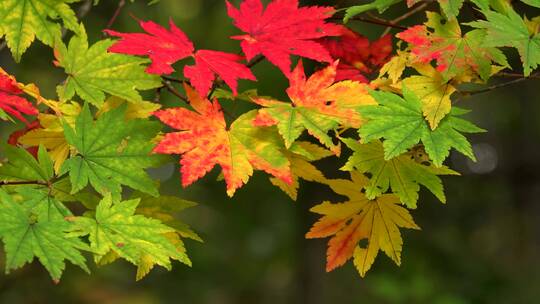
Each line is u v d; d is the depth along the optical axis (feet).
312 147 5.41
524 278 14.19
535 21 5.49
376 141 5.34
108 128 5.24
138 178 5.24
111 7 13.91
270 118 5.25
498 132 16.44
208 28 16.80
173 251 5.17
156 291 18.16
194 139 5.24
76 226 5.08
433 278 12.23
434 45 5.32
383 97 5.28
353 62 5.58
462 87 15.15
